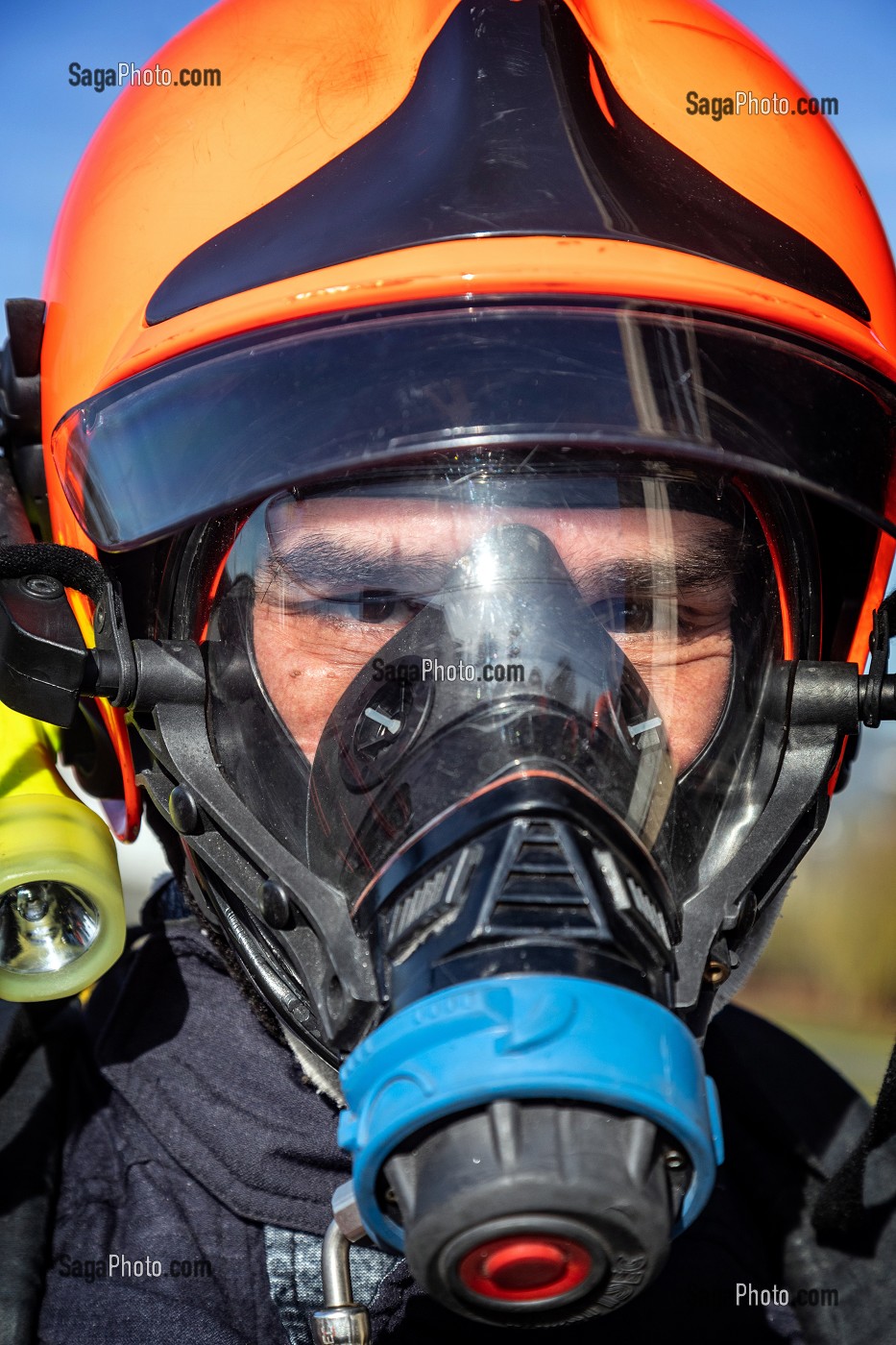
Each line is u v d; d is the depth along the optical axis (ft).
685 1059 2.62
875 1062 9.19
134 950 4.54
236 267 3.50
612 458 3.45
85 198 4.31
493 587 3.33
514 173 3.43
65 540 4.24
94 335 3.93
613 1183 2.49
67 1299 3.63
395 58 3.88
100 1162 3.99
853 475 3.42
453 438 3.10
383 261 3.24
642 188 3.57
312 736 3.57
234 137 3.90
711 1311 4.16
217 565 3.71
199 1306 3.68
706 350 3.29
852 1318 4.27
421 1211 2.53
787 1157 4.63
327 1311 3.10
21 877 3.56
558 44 3.77
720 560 3.65
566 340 3.20
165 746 3.63
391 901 3.04
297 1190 3.85
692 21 4.37
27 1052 4.21
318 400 3.21
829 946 10.16
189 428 3.35
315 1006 3.31
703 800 3.65
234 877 3.55
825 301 3.65
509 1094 2.48
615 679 3.32
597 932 2.74
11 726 3.91
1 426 4.54
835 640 4.36
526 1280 2.63
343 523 3.42
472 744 3.13
